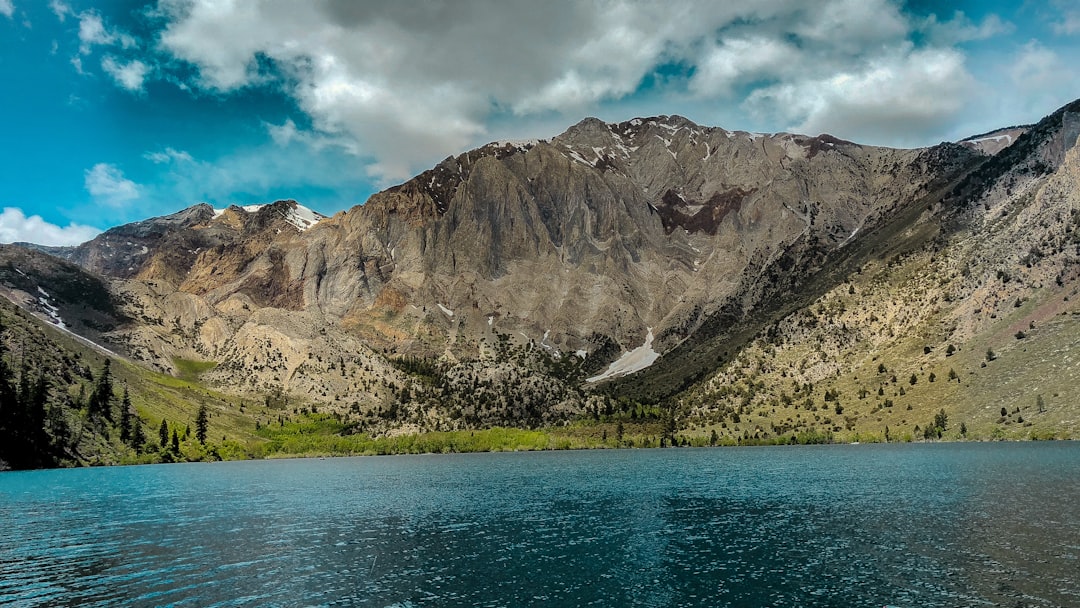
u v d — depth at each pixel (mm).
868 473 143500
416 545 77625
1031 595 52188
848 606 51656
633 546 75312
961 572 58844
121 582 61969
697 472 166250
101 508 113938
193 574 64688
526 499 119625
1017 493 100750
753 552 70375
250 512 107188
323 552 74250
